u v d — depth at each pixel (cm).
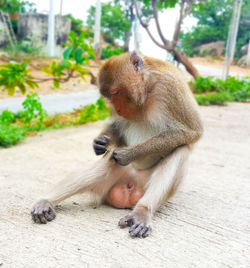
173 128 71
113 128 81
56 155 137
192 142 73
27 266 50
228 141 160
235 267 51
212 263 52
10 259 52
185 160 72
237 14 411
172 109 71
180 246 57
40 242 58
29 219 69
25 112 203
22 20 627
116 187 75
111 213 73
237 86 327
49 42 570
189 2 381
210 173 107
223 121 212
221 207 77
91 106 220
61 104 314
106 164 75
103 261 52
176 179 71
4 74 190
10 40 584
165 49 391
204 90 328
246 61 593
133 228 61
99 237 60
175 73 74
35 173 107
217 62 676
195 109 74
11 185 93
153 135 77
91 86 432
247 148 146
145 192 70
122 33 1039
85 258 53
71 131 194
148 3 388
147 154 71
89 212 73
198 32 710
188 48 718
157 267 50
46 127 213
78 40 215
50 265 51
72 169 113
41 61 521
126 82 70
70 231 63
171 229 64
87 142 161
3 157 135
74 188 73
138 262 51
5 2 690
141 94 71
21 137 169
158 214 72
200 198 83
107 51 748
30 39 613
